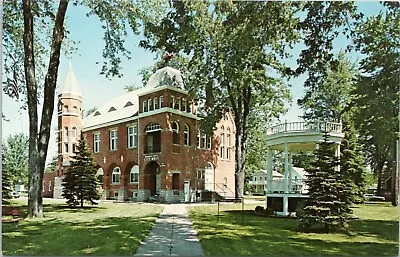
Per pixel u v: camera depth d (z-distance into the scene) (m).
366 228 15.95
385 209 26.80
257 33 16.69
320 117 35.03
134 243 11.24
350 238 13.21
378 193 41.78
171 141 37.41
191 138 40.12
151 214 21.25
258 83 31.89
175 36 18.16
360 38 17.52
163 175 36.59
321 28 16.48
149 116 38.88
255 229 15.05
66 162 47.81
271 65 30.42
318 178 15.32
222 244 11.30
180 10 18.02
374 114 20.97
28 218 18.66
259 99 36.25
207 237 12.52
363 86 20.84
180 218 18.88
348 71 31.00
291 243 11.88
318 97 33.19
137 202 36.53
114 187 43.47
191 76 36.22
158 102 38.22
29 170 19.16
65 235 12.91
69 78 49.78
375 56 19.84
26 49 19.17
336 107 33.22
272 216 21.17
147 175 39.22
